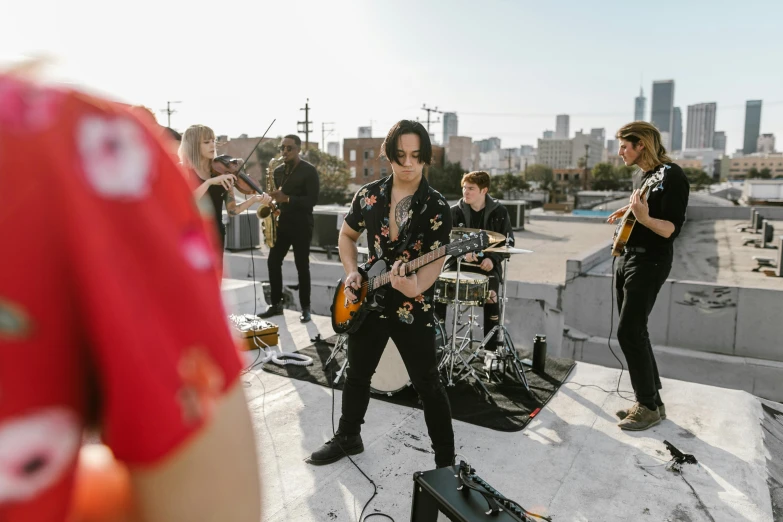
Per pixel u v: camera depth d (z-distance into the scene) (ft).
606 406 12.64
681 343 22.99
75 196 1.07
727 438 11.06
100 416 1.18
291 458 9.99
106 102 1.22
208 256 1.35
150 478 1.17
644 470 9.87
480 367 15.01
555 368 14.94
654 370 12.14
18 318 1.03
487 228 15.21
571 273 25.04
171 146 1.42
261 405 12.19
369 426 11.31
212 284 1.33
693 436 11.14
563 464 10.05
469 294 13.61
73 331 1.10
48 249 1.06
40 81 1.16
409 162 8.25
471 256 15.31
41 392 1.06
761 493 9.23
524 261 40.65
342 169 184.96
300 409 12.00
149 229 1.17
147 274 1.15
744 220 75.20
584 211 127.13
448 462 8.91
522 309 24.03
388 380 12.61
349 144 224.74
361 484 9.21
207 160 13.79
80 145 1.11
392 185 8.79
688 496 9.10
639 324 11.19
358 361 9.41
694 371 22.15
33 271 1.05
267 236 18.30
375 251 8.97
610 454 10.42
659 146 11.19
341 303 9.33
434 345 8.82
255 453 1.37
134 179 1.17
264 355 15.20
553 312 23.56
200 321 1.22
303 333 17.37
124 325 1.07
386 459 10.00
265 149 174.09
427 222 8.54
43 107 1.10
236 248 35.86
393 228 8.77
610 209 138.21
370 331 9.06
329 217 36.32
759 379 21.15
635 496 9.08
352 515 8.40
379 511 8.50
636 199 10.44
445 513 5.86
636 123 11.21
